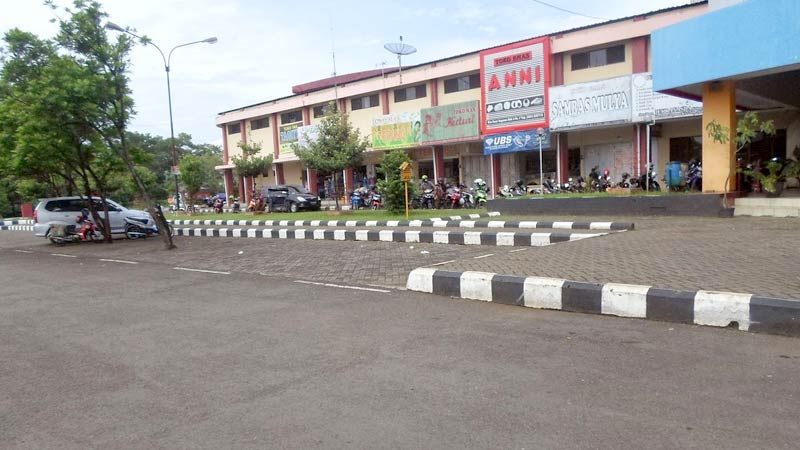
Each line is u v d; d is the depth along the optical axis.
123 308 7.00
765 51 10.45
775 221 10.53
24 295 8.39
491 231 13.04
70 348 5.23
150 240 17.98
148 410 3.67
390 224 17.03
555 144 25.89
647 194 13.84
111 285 8.96
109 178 24.47
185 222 25.30
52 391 4.12
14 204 44.53
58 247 17.42
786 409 3.19
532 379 3.85
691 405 3.30
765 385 3.54
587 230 12.12
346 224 18.23
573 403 3.42
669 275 6.03
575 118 23.47
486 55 26.61
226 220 23.23
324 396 3.75
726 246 7.83
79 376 4.42
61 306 7.34
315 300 6.88
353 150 22.31
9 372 4.61
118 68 14.30
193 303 7.11
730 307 4.80
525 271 6.77
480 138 27.47
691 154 22.36
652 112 21.30
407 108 31.58
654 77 12.86
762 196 12.50
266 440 3.15
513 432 3.09
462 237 12.09
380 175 33.44
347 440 3.10
